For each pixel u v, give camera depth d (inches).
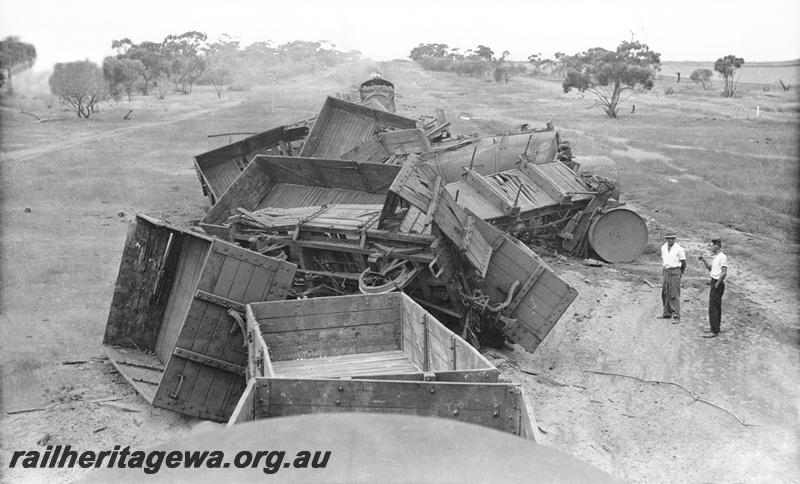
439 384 256.5
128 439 377.1
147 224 495.8
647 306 639.1
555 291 498.6
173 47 4023.1
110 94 2723.9
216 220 664.4
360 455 146.4
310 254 565.9
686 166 1430.9
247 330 394.3
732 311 623.5
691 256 800.9
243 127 1969.7
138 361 474.0
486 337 535.2
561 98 3412.9
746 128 2121.1
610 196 791.1
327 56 6830.7
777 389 471.2
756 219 968.9
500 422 258.2
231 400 413.7
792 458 378.6
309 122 973.2
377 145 801.6
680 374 497.4
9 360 468.1
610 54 2787.9
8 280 637.3
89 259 721.0
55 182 1151.0
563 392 466.3
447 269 492.1
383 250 506.0
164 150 1582.2
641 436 406.0
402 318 428.8
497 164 788.0
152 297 503.8
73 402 417.7
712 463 374.6
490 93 3784.5
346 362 407.2
